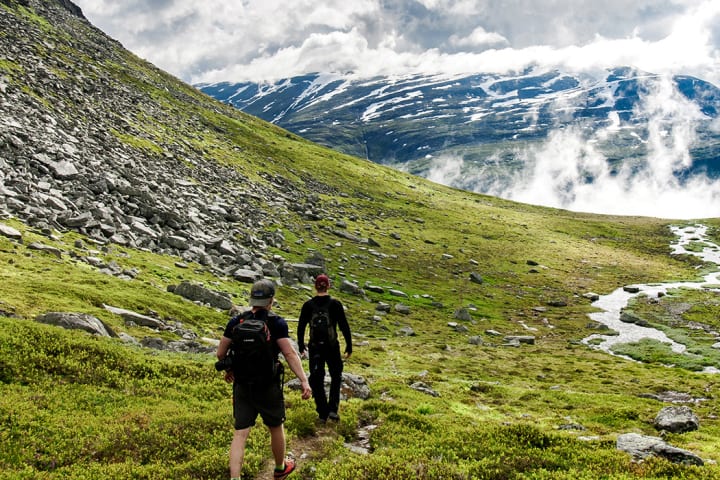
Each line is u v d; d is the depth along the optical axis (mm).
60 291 33125
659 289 117125
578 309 96938
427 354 53688
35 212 48625
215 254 67750
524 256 135875
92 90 114312
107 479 10086
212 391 17891
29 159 57250
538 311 92812
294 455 12539
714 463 15031
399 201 169000
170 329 35250
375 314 71562
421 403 22656
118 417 13688
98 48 166000
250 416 9508
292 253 86500
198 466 10844
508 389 33406
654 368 55500
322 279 15086
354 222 126875
